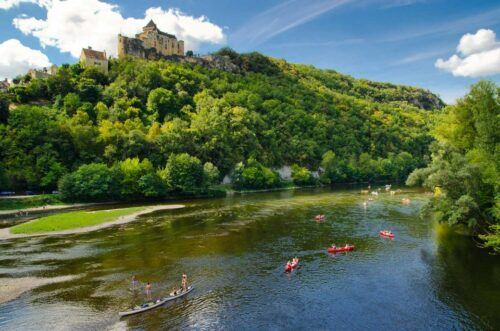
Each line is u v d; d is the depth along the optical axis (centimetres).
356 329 3341
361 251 5734
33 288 4194
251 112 19225
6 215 8675
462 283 4391
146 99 18438
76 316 3531
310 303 3875
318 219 8212
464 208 5228
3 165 10481
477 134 6294
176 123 15025
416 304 3841
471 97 6347
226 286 4325
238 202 11450
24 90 15350
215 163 15188
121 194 11500
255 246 6022
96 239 6391
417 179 5897
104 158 12556
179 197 12738
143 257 5394
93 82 17262
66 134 12088
